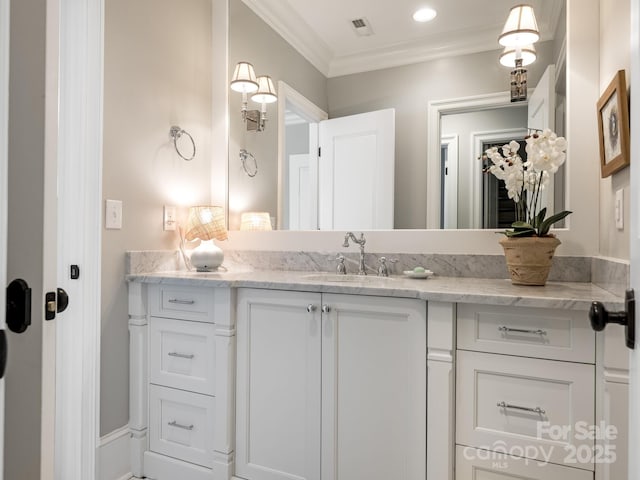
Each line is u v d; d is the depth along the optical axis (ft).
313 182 7.20
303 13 7.26
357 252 6.77
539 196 5.86
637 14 1.94
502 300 4.09
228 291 5.46
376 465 4.70
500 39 6.09
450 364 4.34
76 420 5.50
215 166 7.84
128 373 6.13
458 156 6.30
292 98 7.39
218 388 5.49
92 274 5.62
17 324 1.77
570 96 5.64
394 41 6.72
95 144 5.65
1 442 1.67
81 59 5.57
